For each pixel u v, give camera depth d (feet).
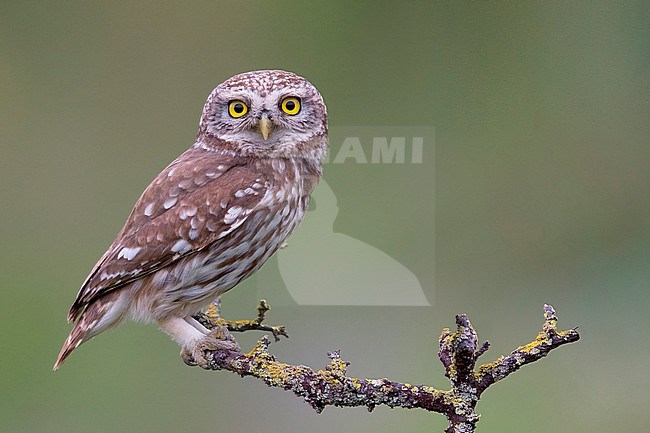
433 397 18.11
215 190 21.70
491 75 37.83
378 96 37.78
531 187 37.42
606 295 35.65
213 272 21.86
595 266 36.45
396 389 18.20
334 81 37.73
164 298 21.72
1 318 32.96
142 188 36.65
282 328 23.18
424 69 37.81
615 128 38.11
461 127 37.68
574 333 18.02
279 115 22.16
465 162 37.29
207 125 22.79
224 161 22.27
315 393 18.60
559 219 37.17
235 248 21.83
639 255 36.32
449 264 36.17
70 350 21.57
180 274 21.63
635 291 35.70
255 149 22.29
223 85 22.56
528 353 18.02
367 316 32.58
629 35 38.75
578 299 35.60
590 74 38.47
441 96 37.78
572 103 38.06
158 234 21.47
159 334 32.19
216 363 20.62
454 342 17.72
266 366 19.48
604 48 38.63
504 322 34.76
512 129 37.83
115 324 22.20
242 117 22.22
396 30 37.68
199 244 21.50
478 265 36.14
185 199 21.68
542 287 36.09
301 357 31.73
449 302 35.17
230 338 22.21
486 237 36.55
